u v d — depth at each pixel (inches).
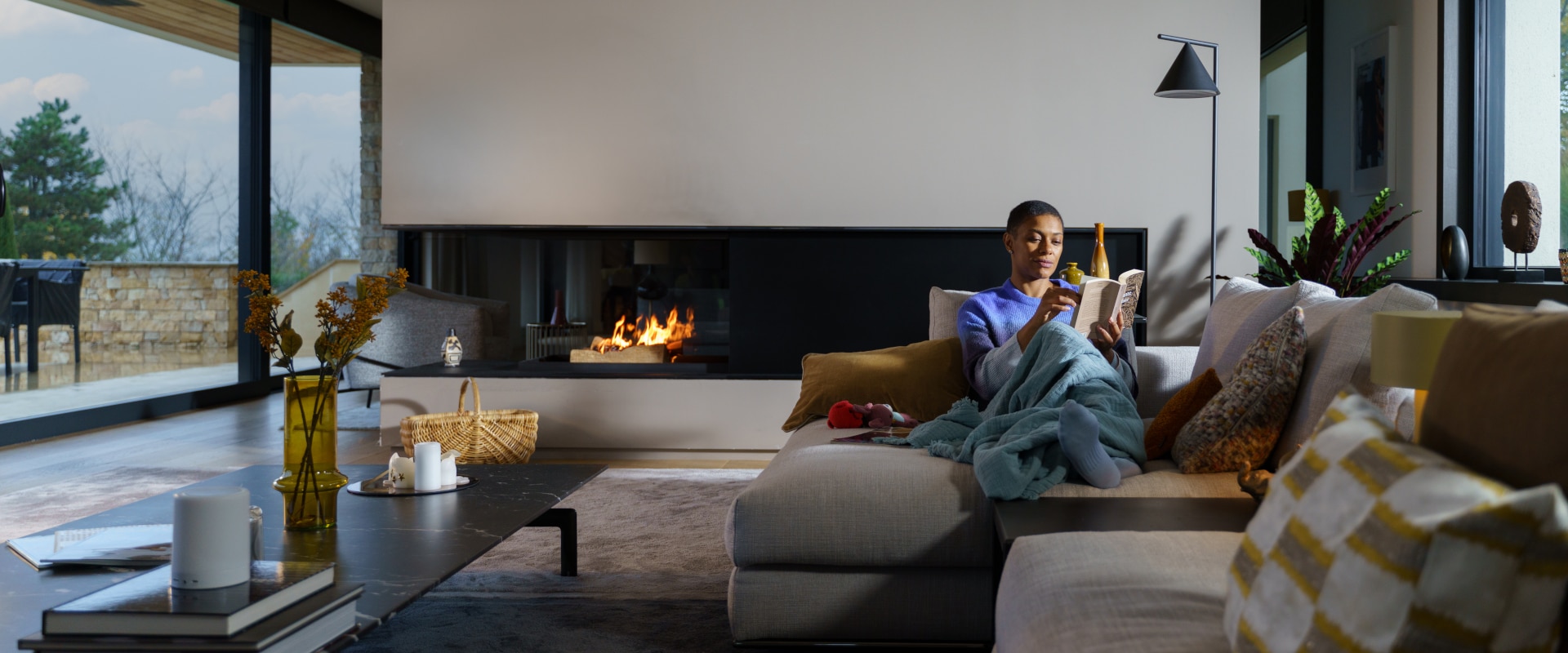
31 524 128.6
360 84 287.0
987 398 112.0
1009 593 57.0
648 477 159.8
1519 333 38.9
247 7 245.8
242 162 253.3
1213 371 90.8
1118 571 53.4
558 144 180.1
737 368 181.2
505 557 112.9
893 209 176.2
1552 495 29.0
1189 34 172.9
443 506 90.0
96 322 212.1
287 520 80.8
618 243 184.9
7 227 190.2
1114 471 79.0
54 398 201.5
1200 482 80.0
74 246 206.1
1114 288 101.9
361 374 196.9
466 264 187.6
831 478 82.8
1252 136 173.0
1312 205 171.3
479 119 181.0
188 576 55.6
